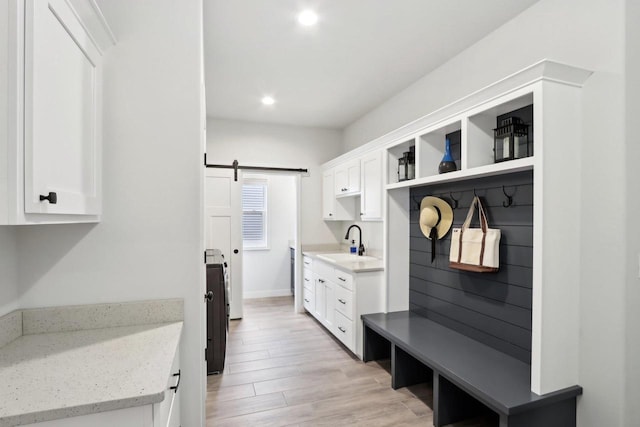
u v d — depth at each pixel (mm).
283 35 2441
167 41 1479
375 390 2523
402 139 2846
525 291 2027
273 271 5613
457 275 2582
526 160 1733
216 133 4422
